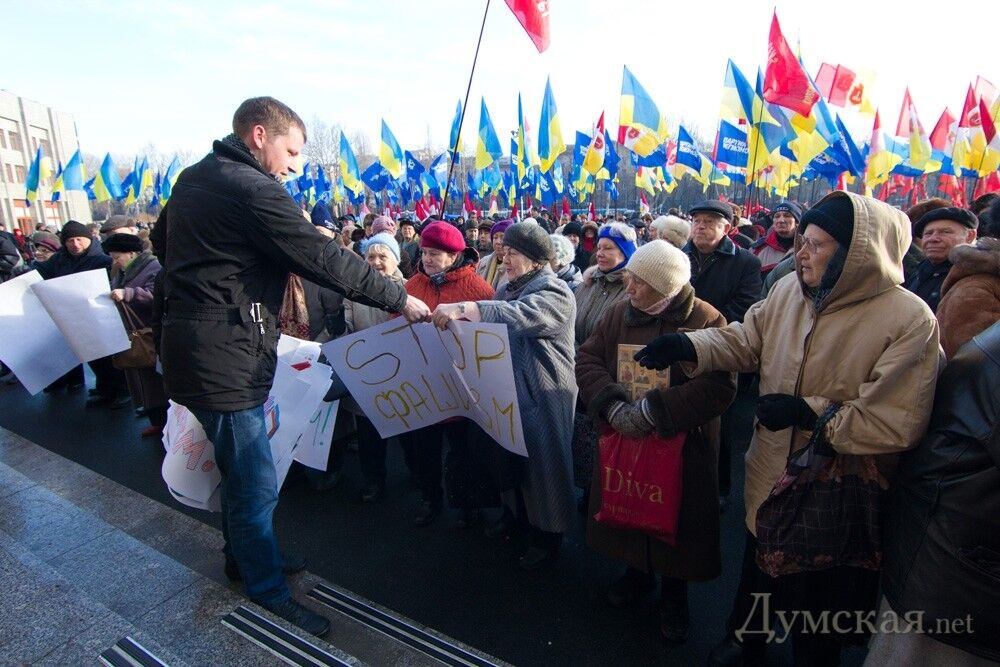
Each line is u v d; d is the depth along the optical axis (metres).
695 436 2.19
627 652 2.21
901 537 1.45
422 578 2.69
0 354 3.39
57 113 42.66
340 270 1.88
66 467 3.62
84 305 3.52
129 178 16.25
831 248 1.59
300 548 2.95
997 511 1.22
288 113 1.97
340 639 2.04
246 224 1.76
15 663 1.63
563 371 2.67
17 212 37.69
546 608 2.47
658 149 9.74
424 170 14.05
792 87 6.36
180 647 1.80
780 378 1.76
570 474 2.70
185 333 1.80
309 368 2.59
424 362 2.55
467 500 2.87
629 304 2.36
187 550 2.68
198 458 2.31
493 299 2.93
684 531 2.16
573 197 16.02
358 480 3.76
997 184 9.62
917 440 1.43
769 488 1.81
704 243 3.94
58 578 2.02
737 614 2.04
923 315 1.49
